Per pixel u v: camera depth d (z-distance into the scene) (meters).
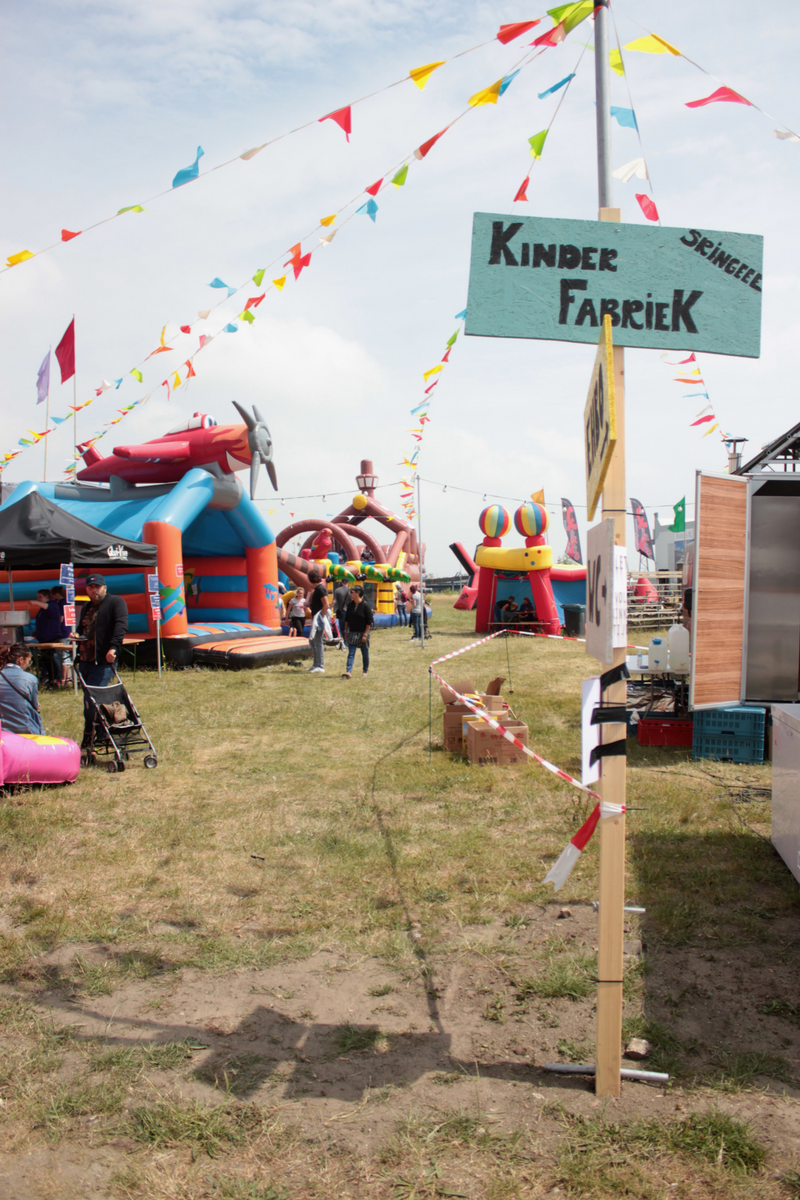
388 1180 2.30
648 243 2.83
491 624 22.92
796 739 4.44
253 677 13.36
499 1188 2.25
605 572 2.61
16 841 5.10
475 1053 2.96
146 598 14.65
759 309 2.86
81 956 3.68
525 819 5.59
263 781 6.64
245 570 18.64
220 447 15.60
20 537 11.70
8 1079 2.77
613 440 2.29
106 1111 2.60
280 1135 2.49
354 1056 2.93
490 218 2.80
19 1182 2.29
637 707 9.25
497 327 2.81
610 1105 2.63
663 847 5.02
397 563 31.86
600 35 2.87
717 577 7.23
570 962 3.61
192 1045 2.98
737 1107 2.63
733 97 3.61
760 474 7.38
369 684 12.52
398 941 3.82
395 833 5.31
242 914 4.12
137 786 6.48
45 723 9.12
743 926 3.98
